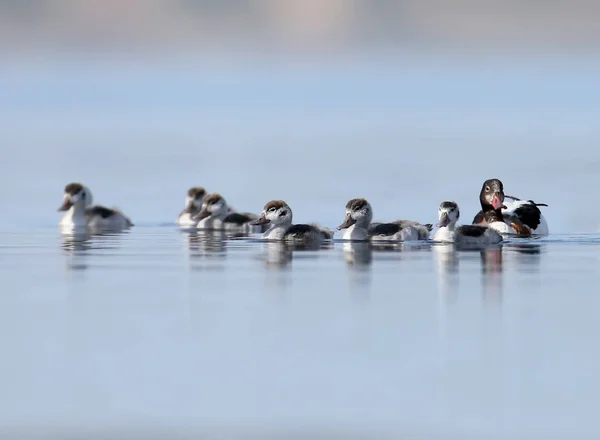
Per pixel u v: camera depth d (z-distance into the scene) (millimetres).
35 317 16453
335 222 29219
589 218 29094
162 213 32031
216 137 55469
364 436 11977
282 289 18531
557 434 11984
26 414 12516
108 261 22078
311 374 13672
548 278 19500
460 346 14758
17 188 36906
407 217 30109
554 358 14219
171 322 16094
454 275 19875
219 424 12258
